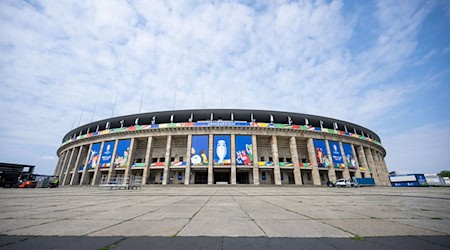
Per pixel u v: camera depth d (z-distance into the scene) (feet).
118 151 155.22
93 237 11.63
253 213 20.58
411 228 13.70
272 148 149.18
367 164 179.42
